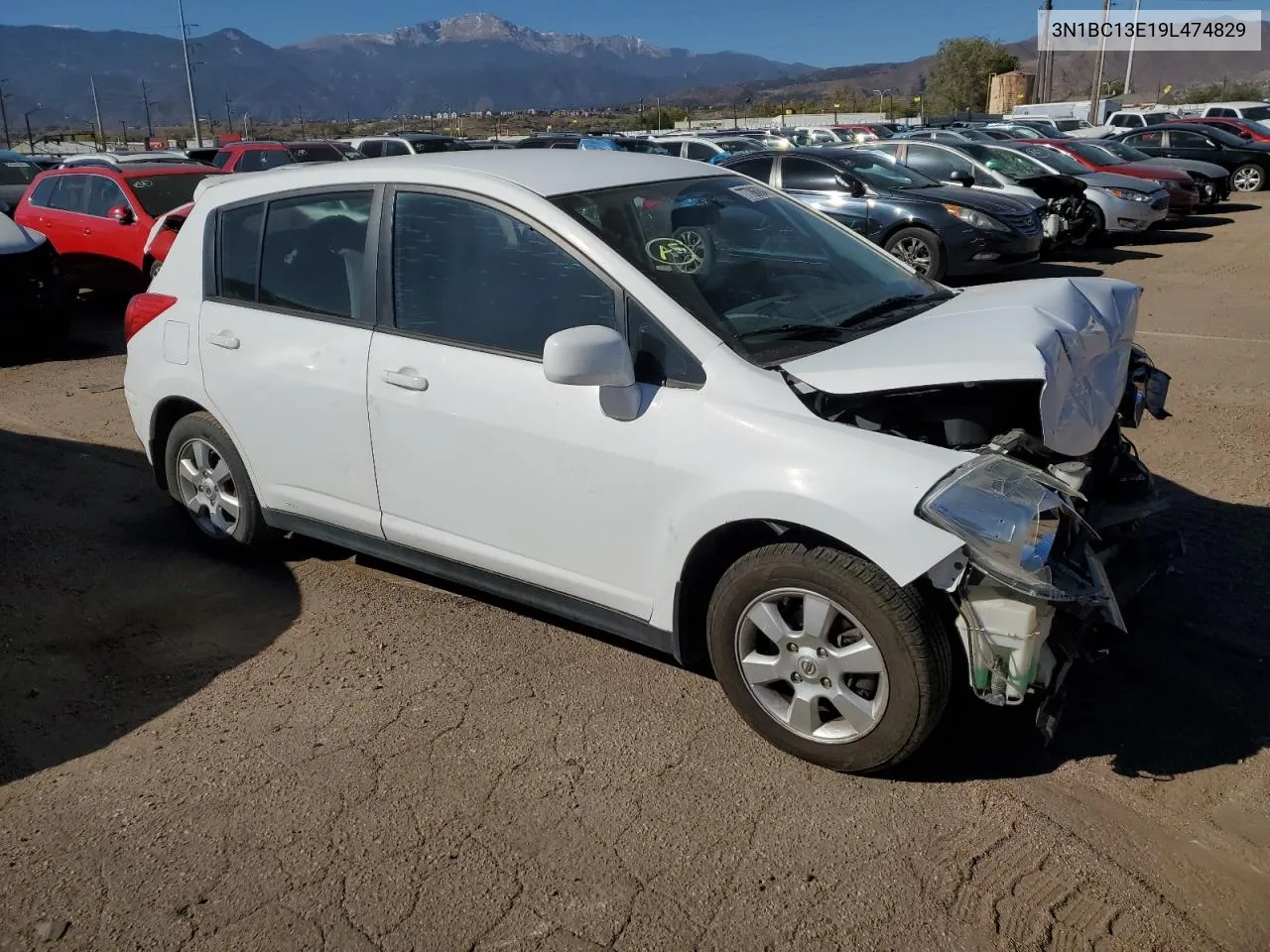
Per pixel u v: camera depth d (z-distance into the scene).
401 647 3.93
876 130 33.31
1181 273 12.30
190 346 4.43
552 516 3.42
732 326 3.23
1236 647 3.72
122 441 6.62
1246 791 2.94
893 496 2.74
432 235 3.68
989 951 2.41
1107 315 3.58
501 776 3.12
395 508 3.88
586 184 3.61
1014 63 72.12
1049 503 2.72
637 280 3.23
